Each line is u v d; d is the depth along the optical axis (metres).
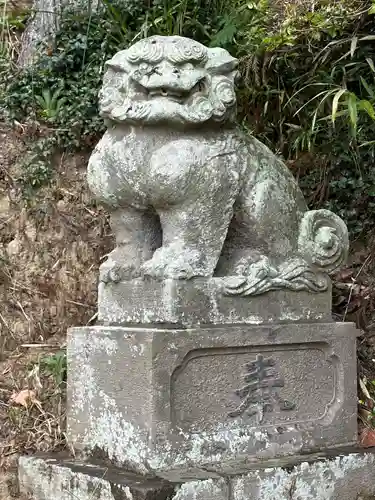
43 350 3.68
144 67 2.67
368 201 3.94
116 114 2.72
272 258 2.86
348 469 2.79
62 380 3.45
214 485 2.45
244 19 4.23
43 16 4.61
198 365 2.63
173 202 2.67
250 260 2.81
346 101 3.38
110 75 2.79
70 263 3.88
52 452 2.97
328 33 3.85
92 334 2.78
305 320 2.92
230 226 2.85
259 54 4.00
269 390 2.79
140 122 2.68
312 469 2.69
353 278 3.87
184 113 2.64
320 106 3.60
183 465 2.55
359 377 3.54
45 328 3.74
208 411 2.64
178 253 2.66
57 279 3.84
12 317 3.75
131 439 2.57
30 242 3.89
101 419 2.71
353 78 3.88
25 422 3.31
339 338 2.97
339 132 3.89
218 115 2.71
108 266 2.84
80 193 4.02
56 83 4.24
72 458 2.81
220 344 2.65
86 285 3.86
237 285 2.72
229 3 4.35
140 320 2.71
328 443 2.90
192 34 4.36
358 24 3.77
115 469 2.60
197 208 2.68
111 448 2.66
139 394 2.55
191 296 2.63
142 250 2.84
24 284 3.81
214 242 2.72
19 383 3.49
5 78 4.29
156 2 4.39
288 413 2.84
